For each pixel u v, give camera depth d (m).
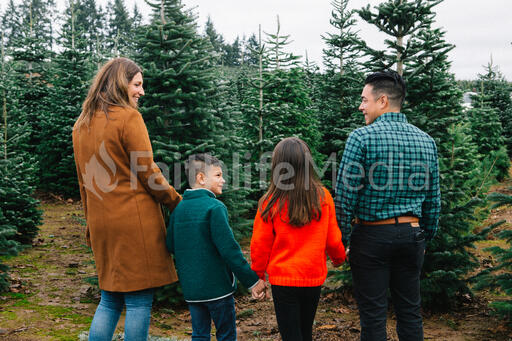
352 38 4.48
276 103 8.92
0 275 4.53
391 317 4.02
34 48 12.33
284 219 2.22
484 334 3.56
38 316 3.89
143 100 4.52
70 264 5.77
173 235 2.42
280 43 9.82
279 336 3.60
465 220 4.24
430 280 3.86
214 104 4.98
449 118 4.21
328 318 4.02
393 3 4.21
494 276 3.58
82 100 10.77
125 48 4.73
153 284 2.19
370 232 2.33
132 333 2.14
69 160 10.34
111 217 2.12
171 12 4.72
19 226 6.74
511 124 15.59
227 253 2.34
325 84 10.17
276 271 2.26
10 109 8.52
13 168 6.73
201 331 2.47
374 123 2.39
